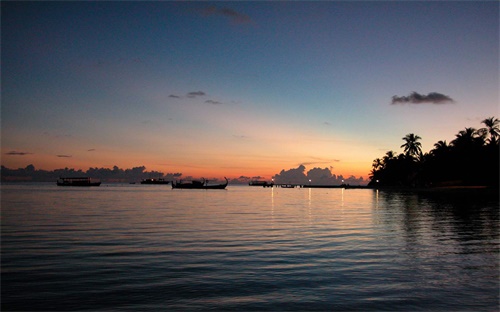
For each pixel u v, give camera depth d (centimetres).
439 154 10869
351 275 1300
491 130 9712
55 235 2212
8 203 5409
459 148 9712
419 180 14425
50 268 1408
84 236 2175
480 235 2208
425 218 3269
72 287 1175
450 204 5359
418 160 13950
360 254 1647
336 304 1019
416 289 1141
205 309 988
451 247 1811
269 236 2181
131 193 11312
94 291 1136
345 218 3316
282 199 7969
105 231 2392
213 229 2506
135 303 1033
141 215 3566
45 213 3719
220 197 8950
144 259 1555
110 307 1005
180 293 1115
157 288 1163
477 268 1390
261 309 987
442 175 11044
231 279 1257
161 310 983
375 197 8644
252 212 4041
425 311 970
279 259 1551
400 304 1016
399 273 1321
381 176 17475
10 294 1109
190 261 1517
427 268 1391
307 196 10138
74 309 992
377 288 1152
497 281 1222
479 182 9912
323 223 2895
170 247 1822
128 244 1906
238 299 1061
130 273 1335
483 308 988
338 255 1627
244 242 1964
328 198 8538
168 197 8494
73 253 1678
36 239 2064
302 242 1962
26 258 1577
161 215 3578
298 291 1128
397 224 2805
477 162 9194
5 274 1323
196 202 6300
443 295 1087
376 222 2953
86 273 1336
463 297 1070
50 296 1092
